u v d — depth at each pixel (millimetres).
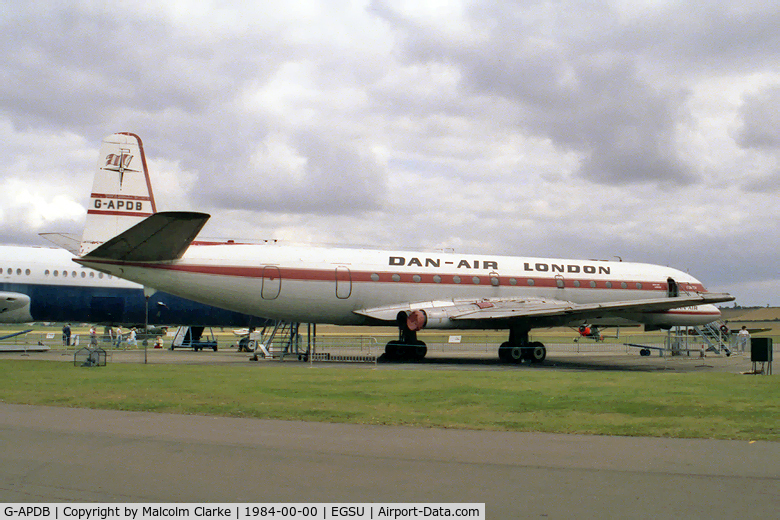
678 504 6098
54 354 31422
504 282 29594
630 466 7547
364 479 6934
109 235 24188
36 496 6316
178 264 24234
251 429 9797
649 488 6625
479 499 6254
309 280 25969
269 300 25641
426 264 28359
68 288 30938
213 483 6766
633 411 11672
